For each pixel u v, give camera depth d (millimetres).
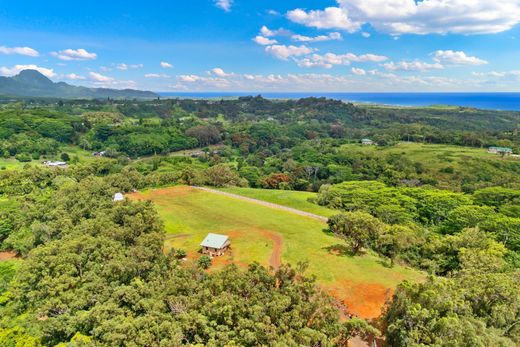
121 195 97312
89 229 63750
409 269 62812
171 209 96000
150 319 37031
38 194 105500
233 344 32594
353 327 37969
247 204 102438
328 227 83188
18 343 42875
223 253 68188
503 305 37281
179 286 42719
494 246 62406
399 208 92625
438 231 84188
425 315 34062
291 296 38719
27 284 50344
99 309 40500
